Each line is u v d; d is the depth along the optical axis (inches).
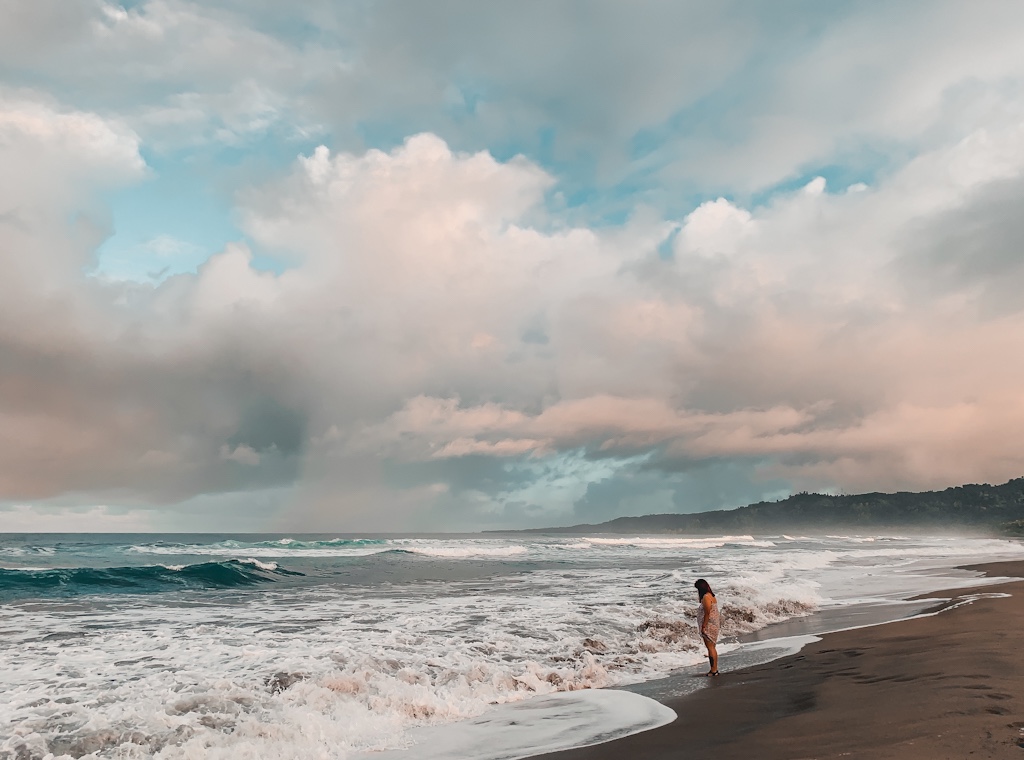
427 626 526.6
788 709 280.7
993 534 6136.8
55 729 260.4
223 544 2222.0
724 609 614.9
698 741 243.6
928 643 420.5
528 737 267.7
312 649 422.9
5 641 461.7
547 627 522.9
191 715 278.2
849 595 815.7
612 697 339.0
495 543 3201.3
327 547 2258.9
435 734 274.7
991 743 198.1
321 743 259.6
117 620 571.5
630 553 2055.9
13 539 5059.1
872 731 226.1
